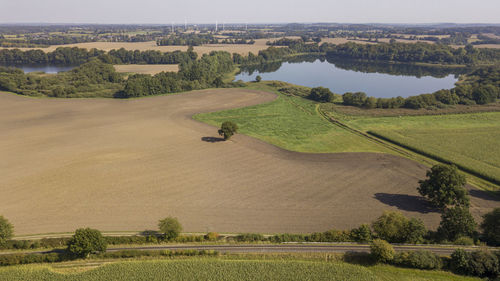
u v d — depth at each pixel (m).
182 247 52.91
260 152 91.50
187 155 88.19
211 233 54.62
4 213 60.47
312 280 45.72
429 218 61.31
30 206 62.91
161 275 46.03
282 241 54.12
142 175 76.12
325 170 80.81
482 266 46.03
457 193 61.34
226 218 60.81
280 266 48.25
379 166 83.31
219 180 74.81
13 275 45.53
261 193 69.44
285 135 106.06
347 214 62.47
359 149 94.81
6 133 102.62
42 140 96.94
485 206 65.62
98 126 110.81
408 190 71.69
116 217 60.22
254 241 54.25
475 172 78.38
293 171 80.06
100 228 57.09
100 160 83.50
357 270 47.44
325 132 109.69
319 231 57.59
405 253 48.81
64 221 58.66
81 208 62.66
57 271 46.72
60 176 74.62
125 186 71.06
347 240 54.34
